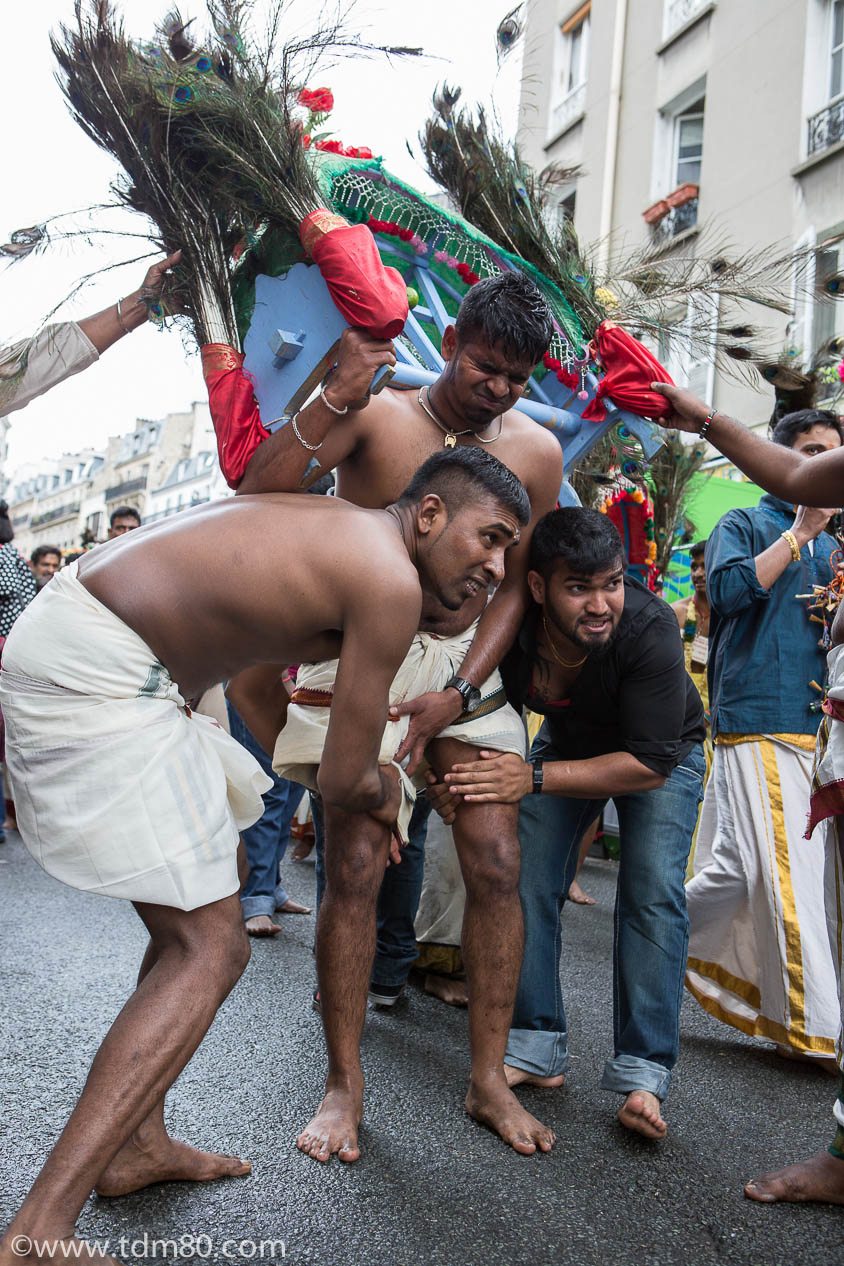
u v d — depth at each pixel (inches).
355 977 91.4
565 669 101.5
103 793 69.0
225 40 95.1
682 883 101.5
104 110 93.6
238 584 70.9
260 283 96.3
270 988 130.3
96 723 69.6
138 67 93.9
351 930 91.3
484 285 90.4
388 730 91.3
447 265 114.6
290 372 94.5
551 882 107.5
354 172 107.3
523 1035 107.2
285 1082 100.2
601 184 514.3
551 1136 91.5
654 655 97.2
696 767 106.7
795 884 117.6
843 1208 85.0
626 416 111.2
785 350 133.9
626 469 133.9
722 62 455.8
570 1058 116.0
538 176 124.4
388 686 74.4
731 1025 124.1
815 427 121.6
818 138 406.3
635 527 161.3
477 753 97.5
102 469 2920.8
